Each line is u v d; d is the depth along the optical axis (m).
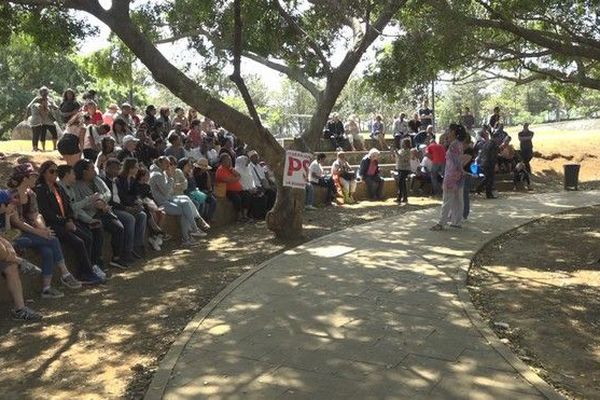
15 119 34.16
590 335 5.59
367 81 11.32
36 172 7.40
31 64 33.25
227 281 7.66
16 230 6.86
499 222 11.75
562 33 10.73
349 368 4.73
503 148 18.72
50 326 6.10
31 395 4.55
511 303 6.59
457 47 9.84
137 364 5.06
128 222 8.76
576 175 18.05
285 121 48.88
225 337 5.48
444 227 11.00
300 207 10.36
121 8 8.59
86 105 13.73
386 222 12.02
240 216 12.59
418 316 5.98
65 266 7.42
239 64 9.10
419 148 18.67
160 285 7.56
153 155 11.74
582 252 9.08
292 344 5.27
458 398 4.19
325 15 10.98
